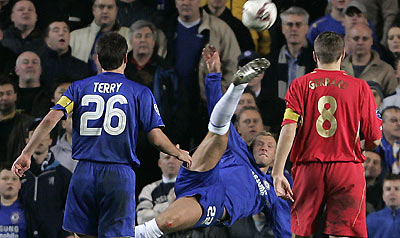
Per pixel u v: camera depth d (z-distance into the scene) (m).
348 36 37.09
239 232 31.38
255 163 23.72
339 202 16.39
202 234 31.22
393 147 35.25
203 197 20.72
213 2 37.38
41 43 36.41
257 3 19.27
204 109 36.88
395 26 36.78
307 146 16.64
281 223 24.09
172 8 37.38
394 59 36.91
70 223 16.47
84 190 16.23
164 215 20.27
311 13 37.41
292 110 16.56
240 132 35.62
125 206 16.23
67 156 34.12
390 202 33.81
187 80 37.00
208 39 37.25
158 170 34.56
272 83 36.72
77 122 16.47
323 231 16.77
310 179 16.58
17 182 33.22
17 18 36.22
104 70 16.98
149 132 16.62
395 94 36.56
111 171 16.22
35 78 35.94
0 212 32.78
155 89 36.53
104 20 36.75
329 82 16.64
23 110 35.56
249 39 37.41
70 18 36.75
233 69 37.31
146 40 36.62
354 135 16.52
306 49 37.06
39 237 33.22
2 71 35.75
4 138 35.06
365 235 16.47
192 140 36.84
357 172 16.45
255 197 23.42
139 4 37.25
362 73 36.97
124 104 16.41
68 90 16.64
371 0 37.06
